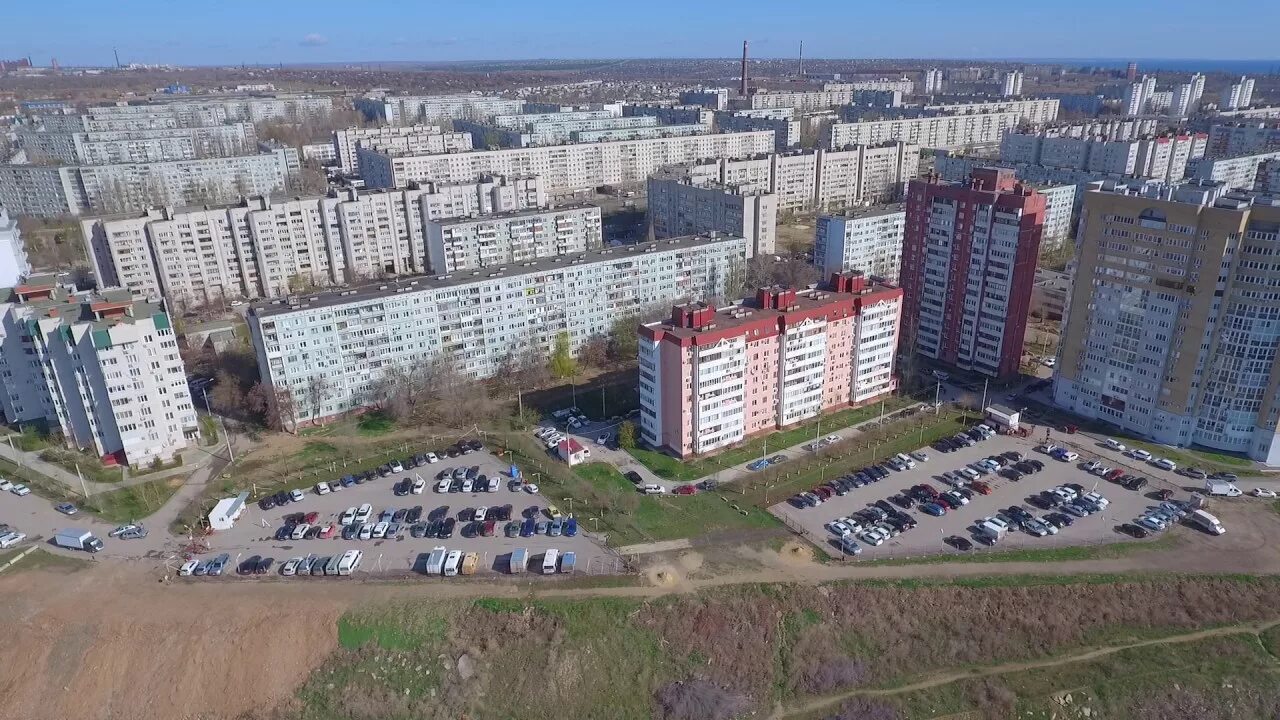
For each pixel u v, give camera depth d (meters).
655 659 135.25
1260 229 164.00
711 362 180.50
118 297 196.38
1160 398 186.88
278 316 193.00
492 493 175.50
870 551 153.75
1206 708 128.12
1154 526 158.38
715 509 167.12
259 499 174.12
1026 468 180.12
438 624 138.12
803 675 134.38
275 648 135.38
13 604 142.88
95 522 166.00
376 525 161.88
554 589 144.25
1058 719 127.12
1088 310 196.50
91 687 132.50
